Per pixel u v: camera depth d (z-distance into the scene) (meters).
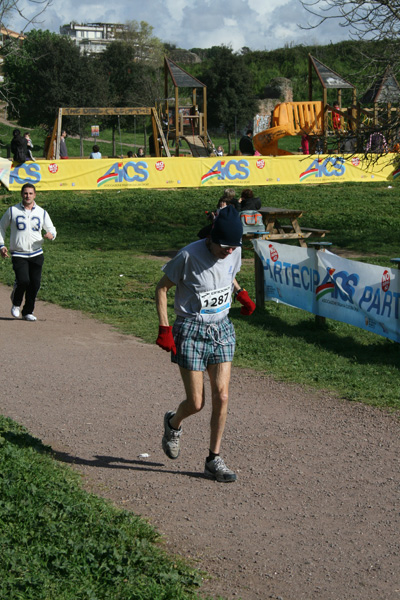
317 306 9.57
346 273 8.89
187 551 3.64
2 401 6.25
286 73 71.00
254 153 32.06
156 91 60.84
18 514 3.64
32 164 24.75
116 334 9.20
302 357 8.10
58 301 11.23
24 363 7.61
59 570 3.18
